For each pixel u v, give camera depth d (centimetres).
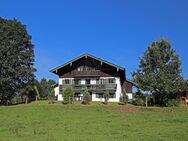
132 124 4175
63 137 3338
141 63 7081
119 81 8300
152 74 6900
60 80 8588
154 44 7075
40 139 3262
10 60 7662
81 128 3894
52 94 8006
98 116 4950
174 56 6950
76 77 8512
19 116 5028
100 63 8412
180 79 6831
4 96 7875
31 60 8100
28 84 8025
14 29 7894
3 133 3662
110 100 8225
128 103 7406
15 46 7831
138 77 6969
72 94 7262
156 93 6950
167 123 4250
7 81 7588
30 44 8144
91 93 8319
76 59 8394
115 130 3747
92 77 8456
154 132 3597
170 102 6725
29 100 8162
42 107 5934
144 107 5975
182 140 3178
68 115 5066
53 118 4778
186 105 7106
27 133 3619
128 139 3234
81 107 5888
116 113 5259
